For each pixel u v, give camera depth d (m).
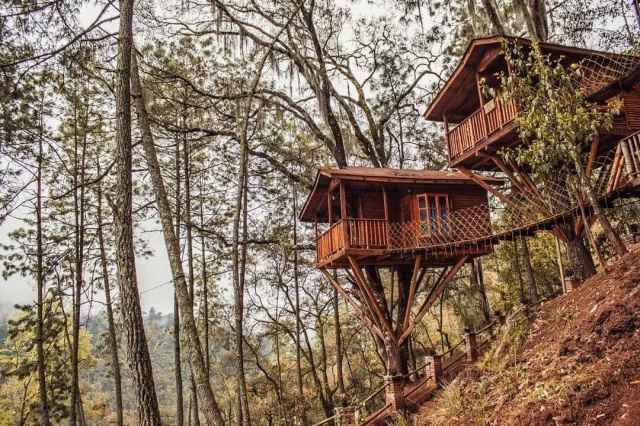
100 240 22.02
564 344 8.83
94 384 61.47
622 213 16.73
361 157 25.91
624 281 8.87
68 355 27.55
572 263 13.18
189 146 22.88
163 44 20.44
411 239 16.34
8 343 27.67
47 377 25.94
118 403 21.00
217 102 22.62
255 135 23.70
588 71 13.93
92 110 21.14
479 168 17.17
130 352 8.00
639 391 6.12
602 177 12.52
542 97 9.47
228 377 31.62
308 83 23.66
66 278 22.47
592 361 7.71
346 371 33.12
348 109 23.88
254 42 22.30
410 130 27.31
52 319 22.09
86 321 21.88
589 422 6.30
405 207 17.36
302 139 26.00
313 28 23.11
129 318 8.12
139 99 11.34
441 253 16.19
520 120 9.83
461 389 11.20
